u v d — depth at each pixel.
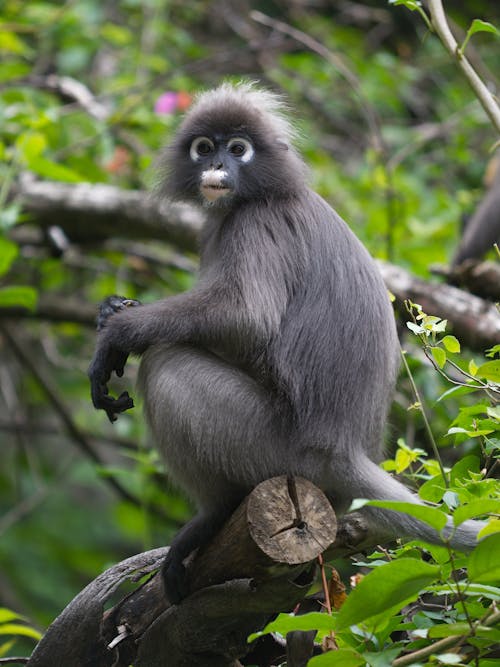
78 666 7.92
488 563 5.99
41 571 19.28
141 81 16.53
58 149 15.19
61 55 16.56
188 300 7.70
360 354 7.62
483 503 5.63
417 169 18.39
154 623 7.66
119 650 7.88
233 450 7.53
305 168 8.73
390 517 7.12
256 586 6.88
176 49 18.94
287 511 6.68
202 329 7.58
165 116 15.41
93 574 19.50
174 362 7.72
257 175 8.25
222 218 8.52
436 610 7.35
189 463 7.62
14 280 16.59
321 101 18.86
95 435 16.45
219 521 7.51
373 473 7.45
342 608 6.01
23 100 14.84
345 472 7.44
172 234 14.33
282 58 18.33
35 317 15.73
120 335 7.66
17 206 12.77
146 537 13.17
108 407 7.91
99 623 7.91
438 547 6.92
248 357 7.74
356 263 7.82
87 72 19.30
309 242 7.84
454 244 16.70
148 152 15.38
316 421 7.55
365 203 16.33
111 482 15.39
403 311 11.84
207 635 7.42
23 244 15.60
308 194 8.17
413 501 7.20
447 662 5.89
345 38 19.80
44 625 17.17
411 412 10.06
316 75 18.02
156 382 7.71
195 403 7.56
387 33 20.73
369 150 16.86
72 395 17.61
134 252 16.03
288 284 7.76
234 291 7.65
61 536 20.16
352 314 7.67
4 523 16.11
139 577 8.03
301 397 7.58
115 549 20.41
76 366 16.48
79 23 16.83
